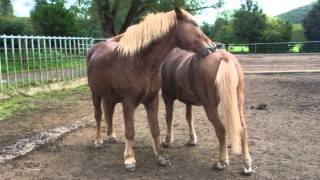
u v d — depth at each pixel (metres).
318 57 30.92
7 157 7.11
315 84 16.61
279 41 43.88
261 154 7.07
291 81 17.94
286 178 5.96
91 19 38.41
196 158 6.97
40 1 37.22
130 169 6.35
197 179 6.00
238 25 45.62
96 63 6.88
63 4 34.59
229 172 6.25
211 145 7.71
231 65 5.75
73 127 9.30
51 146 7.88
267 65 25.88
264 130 8.73
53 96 14.54
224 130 6.18
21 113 11.29
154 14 6.34
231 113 5.68
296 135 8.28
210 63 5.96
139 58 6.18
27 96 14.03
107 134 8.02
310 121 9.52
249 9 47.00
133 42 6.18
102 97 7.55
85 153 7.39
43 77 16.94
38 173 6.37
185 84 6.49
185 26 6.06
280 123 9.38
